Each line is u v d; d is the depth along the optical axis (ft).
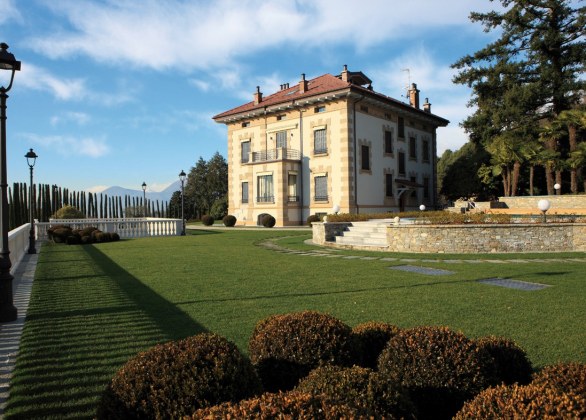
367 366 11.40
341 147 98.32
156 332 17.31
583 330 17.01
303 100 102.01
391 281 28.66
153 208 175.22
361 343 11.26
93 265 37.76
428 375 9.19
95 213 156.66
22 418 10.53
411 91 128.77
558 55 99.19
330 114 100.37
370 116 104.99
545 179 122.31
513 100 97.09
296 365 9.98
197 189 190.90
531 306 21.13
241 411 5.95
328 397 6.53
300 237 69.15
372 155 105.19
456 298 23.15
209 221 121.70
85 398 11.62
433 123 130.82
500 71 100.63
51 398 11.62
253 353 10.82
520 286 26.50
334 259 41.06
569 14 95.76
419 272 32.55
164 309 21.11
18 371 13.44
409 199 119.24
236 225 117.70
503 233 44.55
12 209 118.93
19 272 34.14
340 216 67.15
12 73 21.39
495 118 100.37
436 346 9.48
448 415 9.13
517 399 6.54
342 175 98.27
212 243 59.98
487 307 21.02
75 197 149.79
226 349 8.53
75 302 22.91
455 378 9.07
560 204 89.10
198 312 20.43
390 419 6.49
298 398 6.19
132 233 75.66
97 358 14.55
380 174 107.65
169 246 56.08
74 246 59.11
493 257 40.50
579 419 5.90
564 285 26.50
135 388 7.48
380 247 49.21
